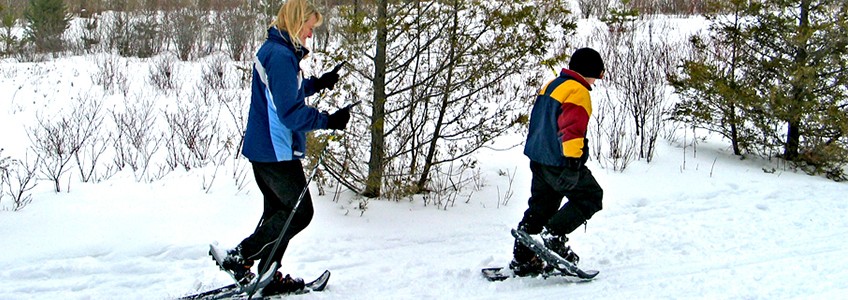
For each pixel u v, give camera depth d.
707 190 5.88
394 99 5.45
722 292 3.61
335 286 3.79
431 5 5.03
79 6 18.62
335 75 3.70
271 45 3.28
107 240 4.33
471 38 5.12
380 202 5.34
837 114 6.40
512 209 5.34
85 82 11.04
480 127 5.52
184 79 11.49
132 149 7.07
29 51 15.06
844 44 6.45
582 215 3.76
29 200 5.10
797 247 4.41
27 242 4.27
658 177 6.20
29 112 8.77
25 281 3.79
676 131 7.86
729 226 4.90
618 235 4.73
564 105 3.56
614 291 3.68
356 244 4.51
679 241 4.59
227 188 5.53
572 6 18.16
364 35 5.02
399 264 4.18
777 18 6.59
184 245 4.30
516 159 6.63
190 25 14.90
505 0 5.04
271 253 3.37
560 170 3.69
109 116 8.59
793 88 6.63
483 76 5.43
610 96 9.25
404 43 5.29
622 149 7.04
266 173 3.37
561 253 3.82
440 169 6.06
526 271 3.90
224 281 3.86
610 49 11.48
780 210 5.31
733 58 6.96
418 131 5.82
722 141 7.62
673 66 10.37
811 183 6.14
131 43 15.06
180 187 5.56
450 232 4.80
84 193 5.38
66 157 6.71
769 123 6.84
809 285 3.67
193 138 6.89
